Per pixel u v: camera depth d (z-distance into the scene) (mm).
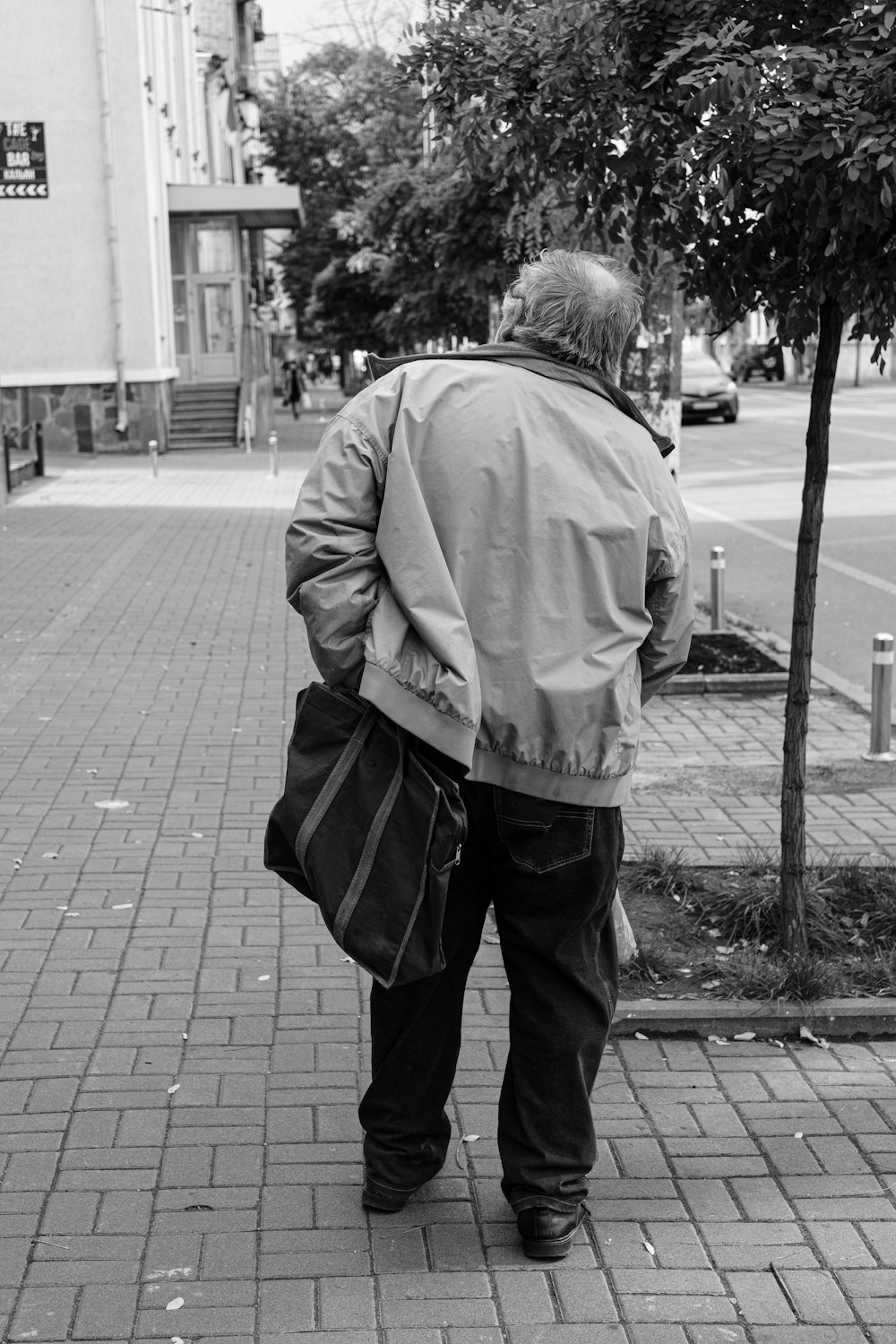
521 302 3082
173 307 34812
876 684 7465
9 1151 3475
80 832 6059
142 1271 3010
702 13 4246
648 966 4445
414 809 2852
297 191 33781
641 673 3164
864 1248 3117
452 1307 2910
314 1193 3326
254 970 4602
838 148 3656
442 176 14734
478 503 2879
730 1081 3902
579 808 2967
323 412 51594
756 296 4535
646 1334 2830
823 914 4789
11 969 4598
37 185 29547
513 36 4652
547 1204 3059
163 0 34219
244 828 6133
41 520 18375
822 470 4422
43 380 30109
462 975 3184
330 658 2885
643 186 4645
